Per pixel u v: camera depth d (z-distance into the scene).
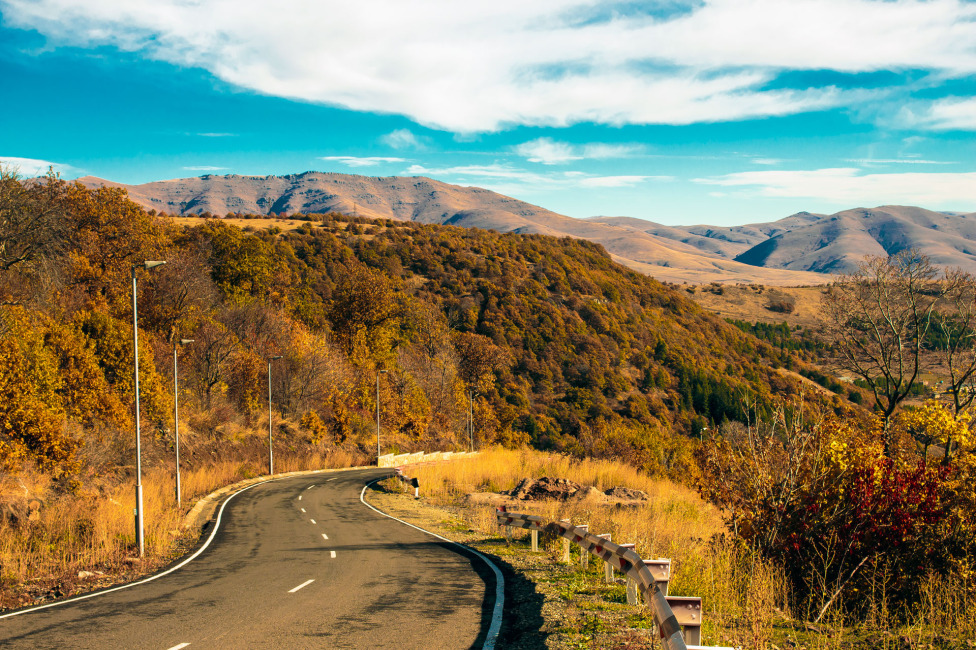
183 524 22.91
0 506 20.73
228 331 57.75
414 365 83.44
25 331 31.45
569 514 20.56
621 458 55.91
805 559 10.55
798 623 8.84
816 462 10.91
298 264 100.44
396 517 25.06
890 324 23.59
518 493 29.77
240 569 14.62
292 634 8.72
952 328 22.75
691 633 7.01
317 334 79.12
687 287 195.62
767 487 11.25
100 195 58.16
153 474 33.38
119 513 19.75
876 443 11.49
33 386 28.33
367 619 9.57
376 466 57.19
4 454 24.45
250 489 37.41
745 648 7.01
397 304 91.44
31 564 14.76
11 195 39.69
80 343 35.44
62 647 8.20
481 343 86.81
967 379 21.44
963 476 10.98
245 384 57.19
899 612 9.62
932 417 12.31
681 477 44.00
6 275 39.44
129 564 15.35
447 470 38.03
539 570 13.61
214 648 8.07
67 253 50.25
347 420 63.09
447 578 12.93
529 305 101.44
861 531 10.30
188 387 50.22
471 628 9.03
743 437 12.44
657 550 12.77
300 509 28.12
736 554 10.97
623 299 114.38
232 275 79.19
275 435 54.72
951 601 9.27
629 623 8.82
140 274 53.16
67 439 27.91
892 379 23.66
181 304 54.16
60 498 24.20
